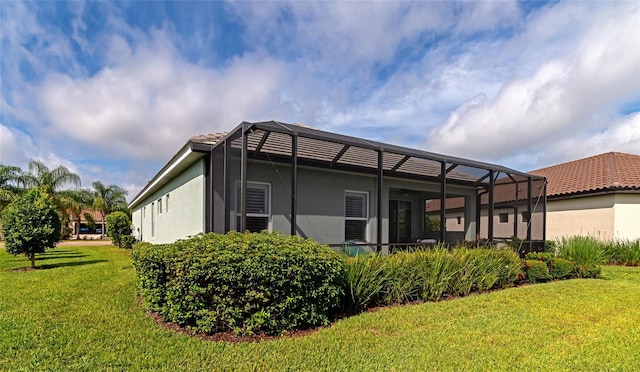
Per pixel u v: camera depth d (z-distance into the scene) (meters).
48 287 7.61
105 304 6.06
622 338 4.68
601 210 14.70
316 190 9.79
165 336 4.52
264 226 8.82
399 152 8.46
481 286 7.56
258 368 3.63
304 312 4.86
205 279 4.57
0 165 25.53
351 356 3.95
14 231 10.87
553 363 3.87
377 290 6.10
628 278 9.91
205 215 8.20
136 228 24.92
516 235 11.80
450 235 14.91
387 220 11.39
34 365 3.64
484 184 12.95
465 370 3.64
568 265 9.53
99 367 3.61
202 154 8.18
